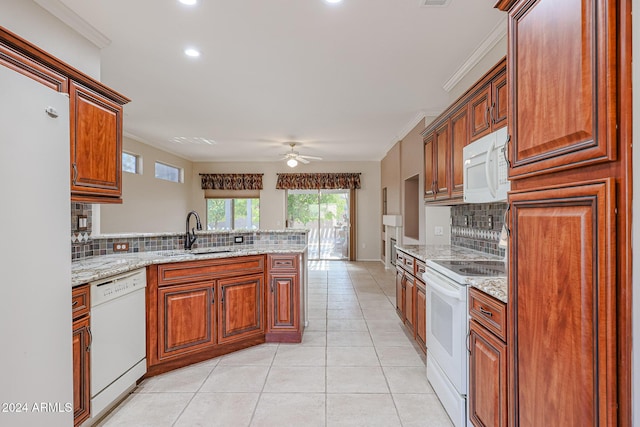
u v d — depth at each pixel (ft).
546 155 3.51
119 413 6.51
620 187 2.66
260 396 7.12
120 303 6.79
